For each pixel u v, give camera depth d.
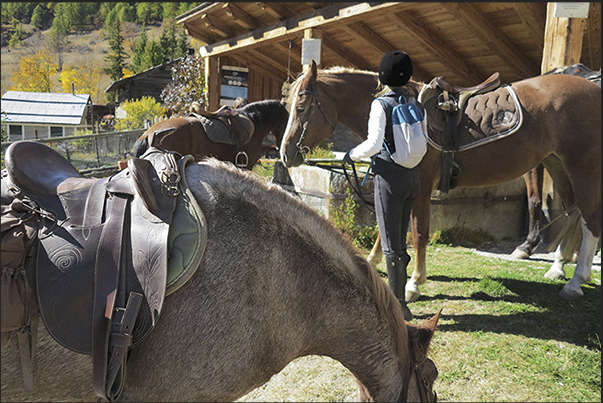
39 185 1.40
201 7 9.19
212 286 1.27
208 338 1.26
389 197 2.93
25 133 30.06
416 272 3.59
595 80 3.77
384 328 1.52
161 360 1.26
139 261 1.23
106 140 8.91
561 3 4.12
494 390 2.44
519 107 3.53
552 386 2.48
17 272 1.24
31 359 1.25
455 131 3.55
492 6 6.20
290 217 1.44
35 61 65.44
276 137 5.90
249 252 1.32
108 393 1.22
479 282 4.01
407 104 2.82
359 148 2.79
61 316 1.24
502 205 5.93
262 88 12.02
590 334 3.02
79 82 63.31
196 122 4.87
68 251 1.27
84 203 1.34
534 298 3.65
